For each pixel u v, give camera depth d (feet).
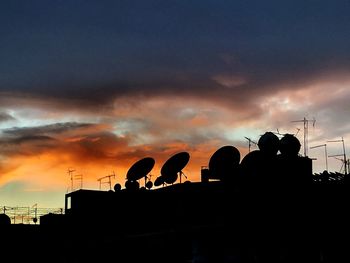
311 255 83.66
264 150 97.04
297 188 88.99
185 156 116.37
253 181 93.66
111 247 118.42
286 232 85.87
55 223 151.53
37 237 156.25
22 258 154.92
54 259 144.77
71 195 150.51
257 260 86.38
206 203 102.22
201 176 118.93
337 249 82.58
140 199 125.49
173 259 98.58
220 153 100.83
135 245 110.63
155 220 117.70
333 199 85.97
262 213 89.04
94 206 141.69
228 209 94.27
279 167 97.09
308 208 86.38
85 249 129.59
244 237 88.58
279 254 85.30
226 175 98.48
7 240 156.66
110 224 133.39
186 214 105.60
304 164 99.66
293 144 100.07
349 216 83.87
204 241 92.73
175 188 112.16
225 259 89.25
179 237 98.73
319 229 84.43
